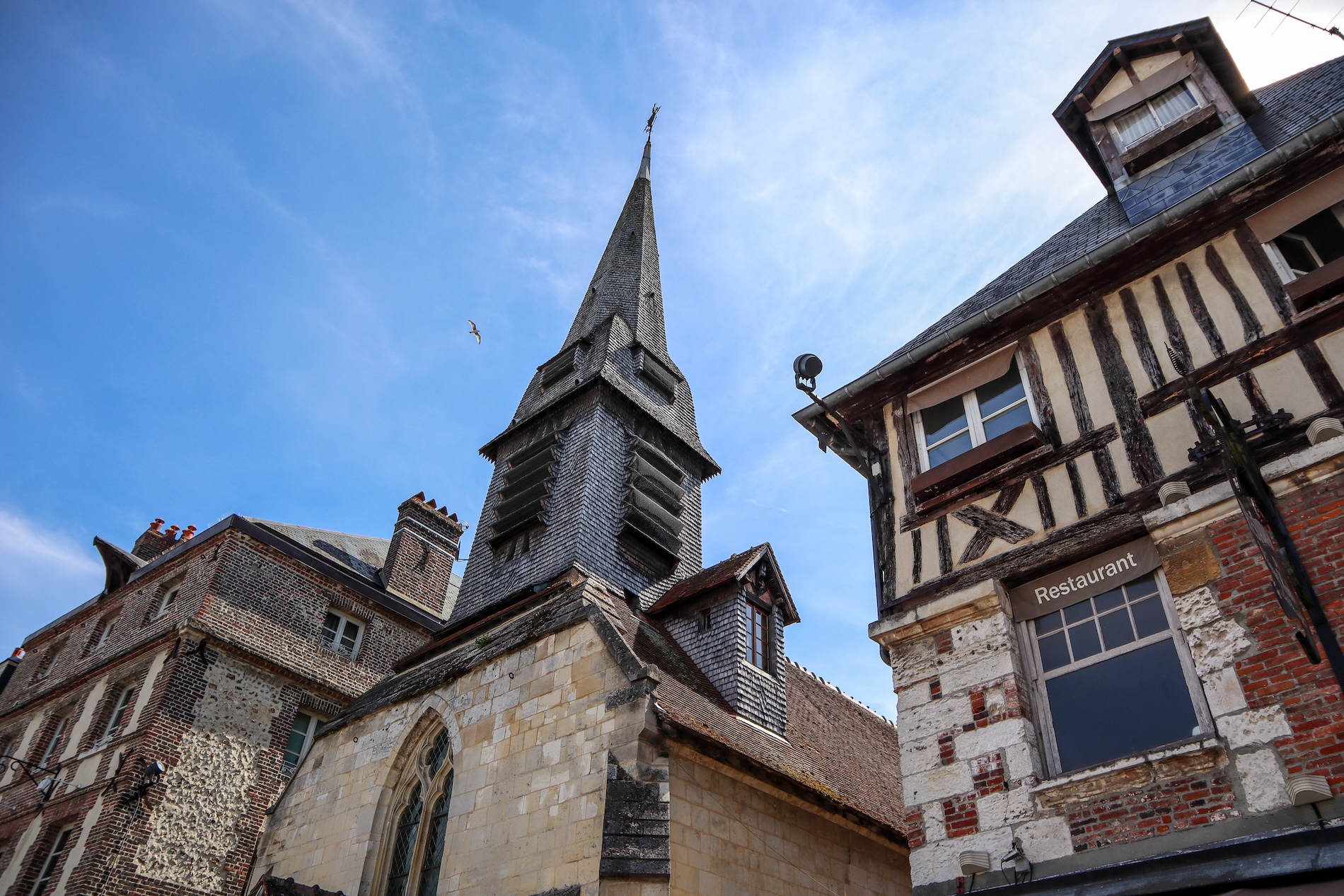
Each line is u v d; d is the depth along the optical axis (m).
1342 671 5.91
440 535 23.14
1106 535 8.29
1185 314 9.02
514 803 11.17
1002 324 10.44
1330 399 7.65
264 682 17.45
